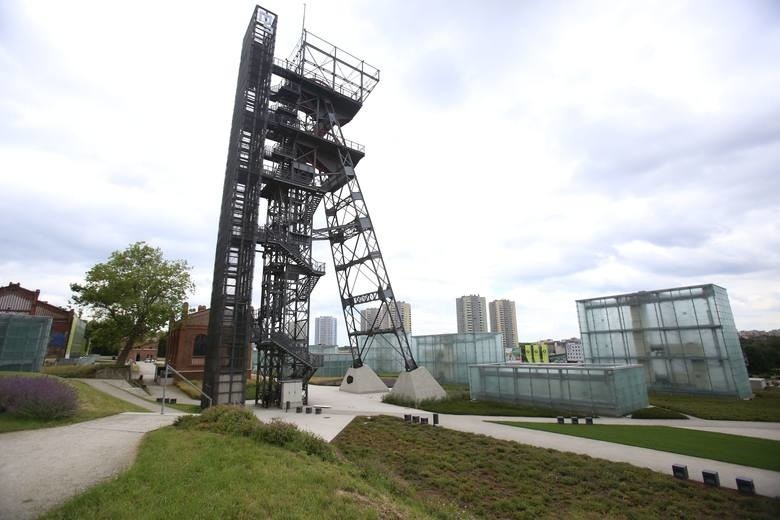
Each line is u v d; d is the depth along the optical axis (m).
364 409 32.16
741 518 12.15
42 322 39.56
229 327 31.31
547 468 16.50
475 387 37.94
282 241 35.66
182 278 45.59
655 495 13.82
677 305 41.88
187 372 47.97
